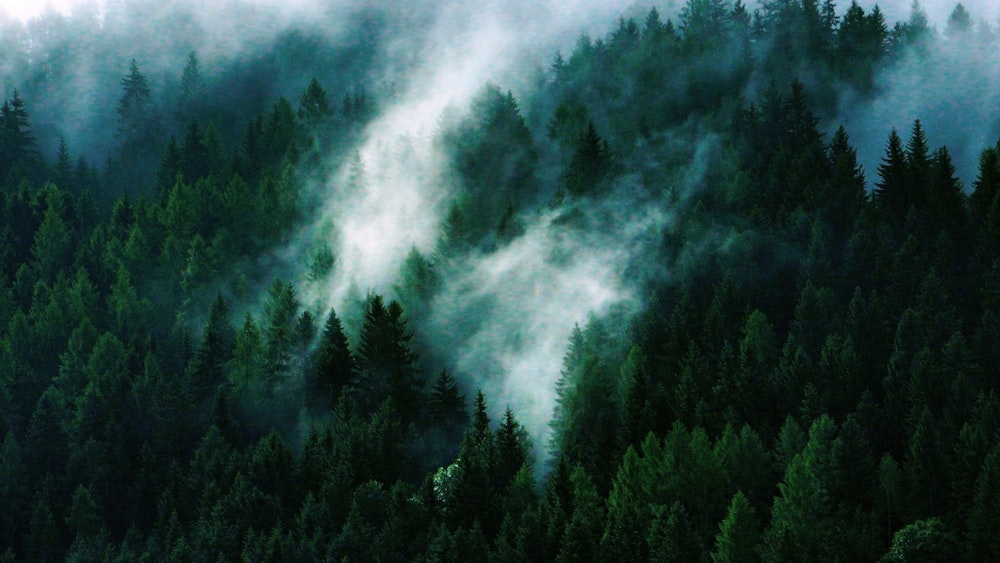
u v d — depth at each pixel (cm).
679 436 7281
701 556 6588
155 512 9544
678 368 9556
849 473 6812
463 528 7838
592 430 9012
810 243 10912
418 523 8044
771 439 7819
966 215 10969
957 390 7488
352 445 8981
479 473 8025
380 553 7606
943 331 8612
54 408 10962
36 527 9069
